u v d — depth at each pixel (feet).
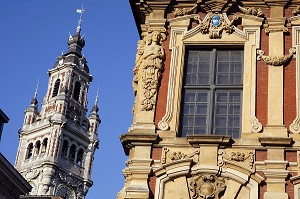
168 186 51.44
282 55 56.08
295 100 53.88
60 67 384.88
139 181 51.80
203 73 57.82
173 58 57.98
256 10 58.90
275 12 58.65
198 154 52.31
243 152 51.78
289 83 54.90
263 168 50.88
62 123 351.05
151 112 55.31
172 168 51.80
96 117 379.76
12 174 115.34
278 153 51.21
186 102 56.54
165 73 57.47
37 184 331.16
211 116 55.31
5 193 115.96
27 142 358.23
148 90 56.34
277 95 54.13
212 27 58.75
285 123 52.90
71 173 345.10
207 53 58.80
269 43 57.11
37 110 373.61
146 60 57.88
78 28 410.72
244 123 53.52
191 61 58.65
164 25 59.88
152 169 52.13
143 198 50.70
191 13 60.23
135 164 52.54
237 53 58.23
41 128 355.15
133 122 56.24
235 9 59.72
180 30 59.41
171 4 60.85
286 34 57.72
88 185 353.72
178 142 53.11
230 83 56.85
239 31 58.18
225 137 52.01
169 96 55.93
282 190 49.57
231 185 50.57
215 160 51.62
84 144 363.35
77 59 394.11
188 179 51.52
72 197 341.62
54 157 337.52
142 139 53.31
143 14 61.77
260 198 49.78
